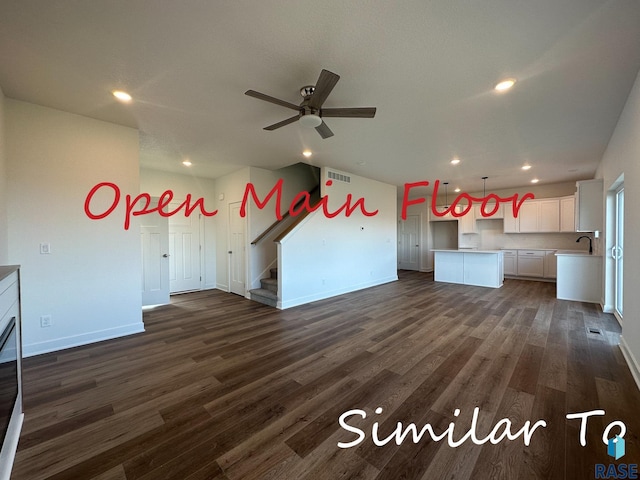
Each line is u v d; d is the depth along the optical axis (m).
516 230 7.42
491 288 6.29
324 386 2.23
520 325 3.69
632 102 2.50
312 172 6.60
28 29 1.75
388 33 1.83
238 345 3.09
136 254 3.48
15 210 2.72
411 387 2.21
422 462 1.48
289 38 1.87
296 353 2.87
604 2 1.56
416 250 9.41
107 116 3.06
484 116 3.07
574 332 3.41
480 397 2.06
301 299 4.96
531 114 3.02
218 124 3.27
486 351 2.88
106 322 3.27
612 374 2.37
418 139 3.78
